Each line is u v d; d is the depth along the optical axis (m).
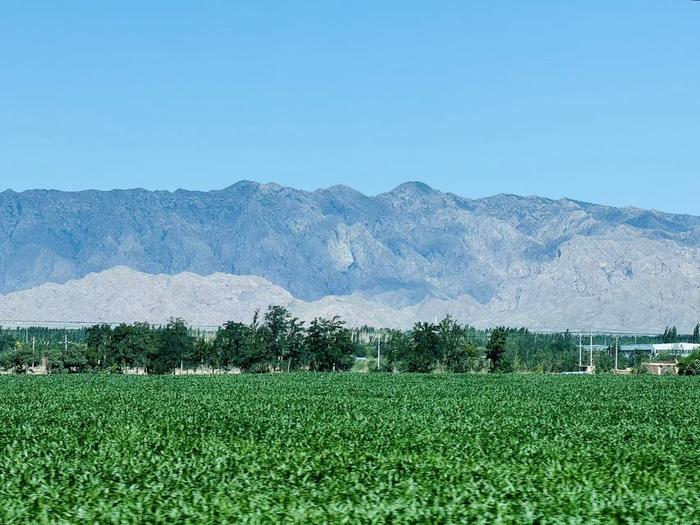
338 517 34.00
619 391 113.81
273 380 139.50
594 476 42.22
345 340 197.38
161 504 35.62
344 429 63.09
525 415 76.25
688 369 181.88
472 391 112.19
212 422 68.25
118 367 188.62
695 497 37.12
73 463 46.22
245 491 38.31
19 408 82.56
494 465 45.84
